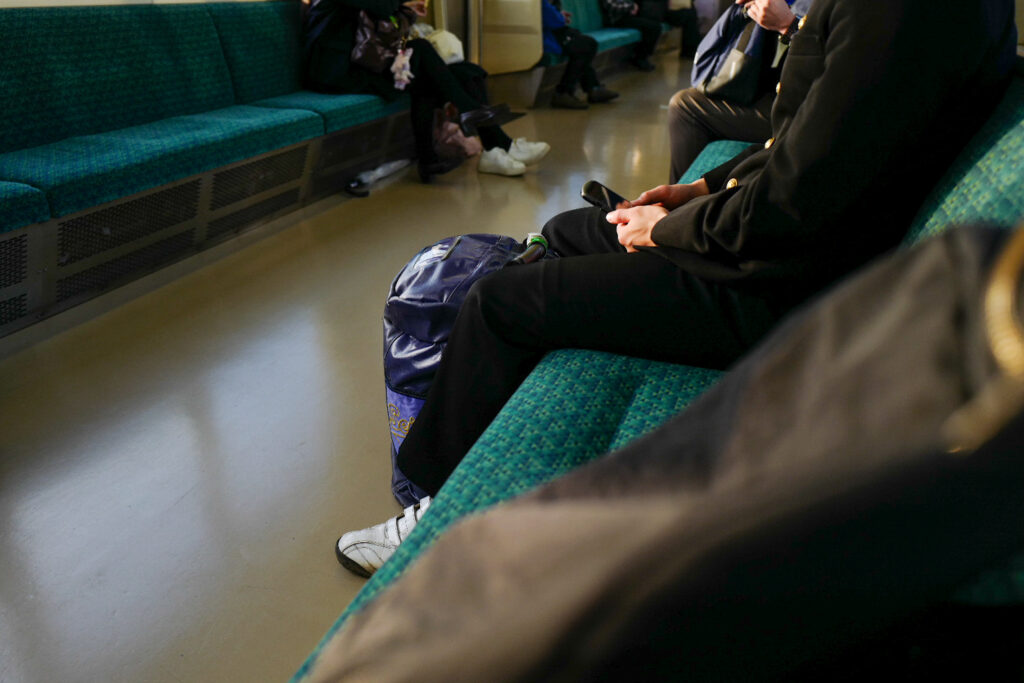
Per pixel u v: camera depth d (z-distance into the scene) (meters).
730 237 1.31
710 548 0.35
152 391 2.12
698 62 3.26
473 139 4.48
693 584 0.36
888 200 1.26
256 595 1.48
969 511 0.31
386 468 1.87
